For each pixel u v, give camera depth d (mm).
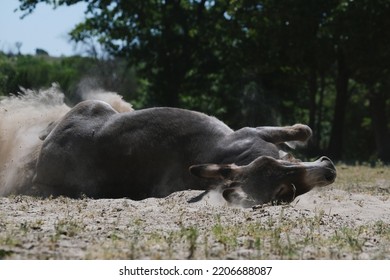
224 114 49594
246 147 11602
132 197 12281
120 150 12180
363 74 42594
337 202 12125
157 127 12172
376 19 39125
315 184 10883
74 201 11305
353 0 38344
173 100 47906
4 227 8312
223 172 10906
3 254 6918
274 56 43562
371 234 8922
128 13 45969
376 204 12117
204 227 8914
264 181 10758
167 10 46281
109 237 7918
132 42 47062
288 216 9836
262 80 48750
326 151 43938
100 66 49188
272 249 7598
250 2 42156
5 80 37344
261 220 9516
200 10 46312
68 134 12469
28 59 46562
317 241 8172
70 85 41000
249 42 43938
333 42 40031
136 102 53469
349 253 7641
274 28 40781
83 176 12328
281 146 13164
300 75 45594
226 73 47781
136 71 49688
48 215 9648
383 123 47719
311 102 44938
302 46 40562
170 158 12062
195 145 11992
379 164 29406
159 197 12094
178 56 47344
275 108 48188
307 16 39844
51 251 7141
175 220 9398
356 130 72375
